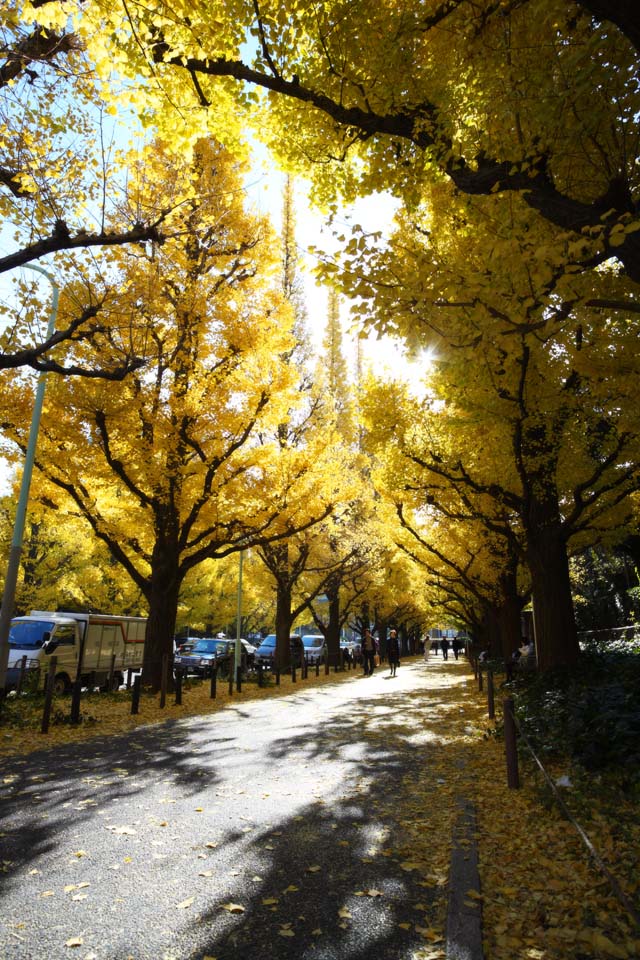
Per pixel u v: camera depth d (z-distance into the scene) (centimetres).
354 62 561
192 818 475
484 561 1623
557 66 469
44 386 1099
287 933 295
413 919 312
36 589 2767
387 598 3697
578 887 341
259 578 2645
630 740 547
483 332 441
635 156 520
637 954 271
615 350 682
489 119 517
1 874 364
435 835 440
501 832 447
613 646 1504
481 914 314
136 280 1055
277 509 1494
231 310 1306
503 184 500
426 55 588
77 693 966
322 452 1565
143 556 1555
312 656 3206
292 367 1395
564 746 606
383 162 635
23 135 721
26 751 749
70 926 301
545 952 279
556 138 471
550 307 483
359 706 1258
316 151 691
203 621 3938
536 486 985
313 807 511
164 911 318
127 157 789
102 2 504
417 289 449
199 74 608
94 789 561
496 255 414
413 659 5125
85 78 694
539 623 1009
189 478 1391
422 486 1153
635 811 433
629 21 362
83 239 730
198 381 1293
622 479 933
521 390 782
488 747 755
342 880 360
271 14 552
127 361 904
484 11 494
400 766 673
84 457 1266
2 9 561
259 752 748
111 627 1838
